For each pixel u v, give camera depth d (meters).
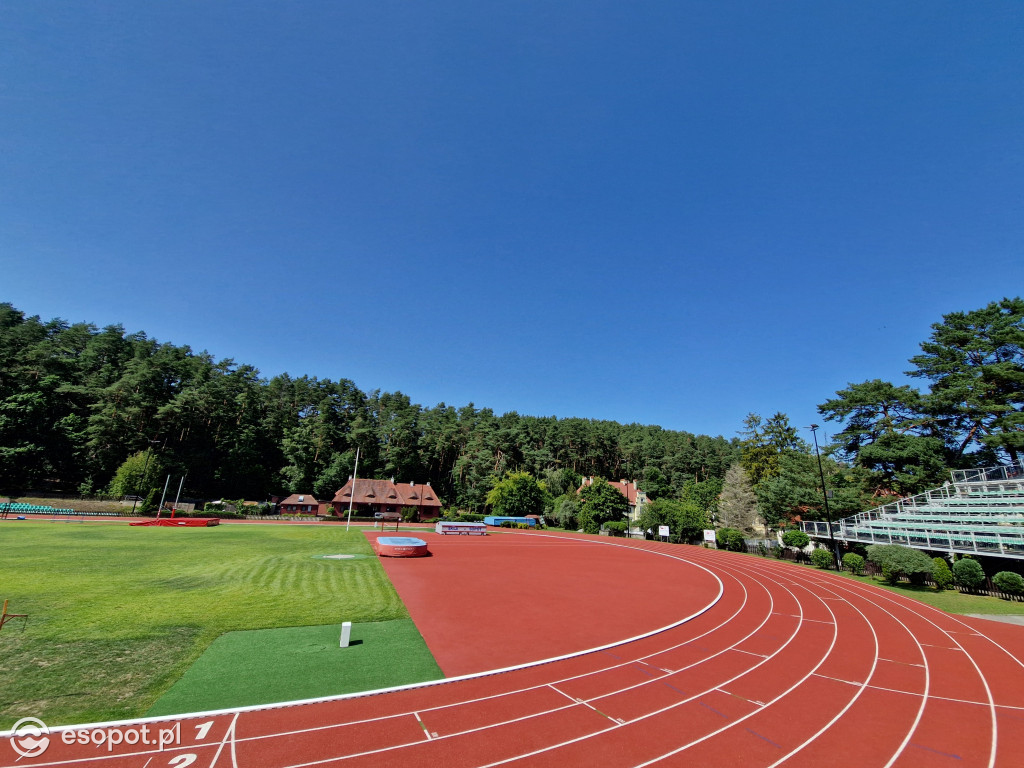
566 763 8.55
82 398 70.62
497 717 10.22
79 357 78.56
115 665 11.63
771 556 45.62
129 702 9.88
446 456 105.44
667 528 57.00
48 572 20.98
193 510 60.94
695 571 33.69
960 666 14.46
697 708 11.05
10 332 69.50
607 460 113.62
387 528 57.44
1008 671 14.08
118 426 68.06
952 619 20.67
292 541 38.22
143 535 36.84
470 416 128.25
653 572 32.28
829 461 53.12
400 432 96.19
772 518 52.69
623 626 18.02
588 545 49.22
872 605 23.30
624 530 62.94
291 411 97.81
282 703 10.19
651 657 14.58
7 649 12.17
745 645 16.19
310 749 8.54
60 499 57.97
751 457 70.25
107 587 18.95
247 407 87.69
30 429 62.34
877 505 42.78
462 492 94.31
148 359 79.06
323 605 18.19
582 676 12.79
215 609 16.73
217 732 8.95
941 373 45.25
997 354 42.94
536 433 117.44
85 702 9.77
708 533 53.22
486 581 25.73
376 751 8.62
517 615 18.86
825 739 9.79
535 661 13.70
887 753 9.30
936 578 27.17
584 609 20.50
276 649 13.36
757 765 8.76
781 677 13.21
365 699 10.73
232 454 77.25
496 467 101.62
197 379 84.31
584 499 72.06
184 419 74.38
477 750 8.82
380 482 80.75
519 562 33.97
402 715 10.07
